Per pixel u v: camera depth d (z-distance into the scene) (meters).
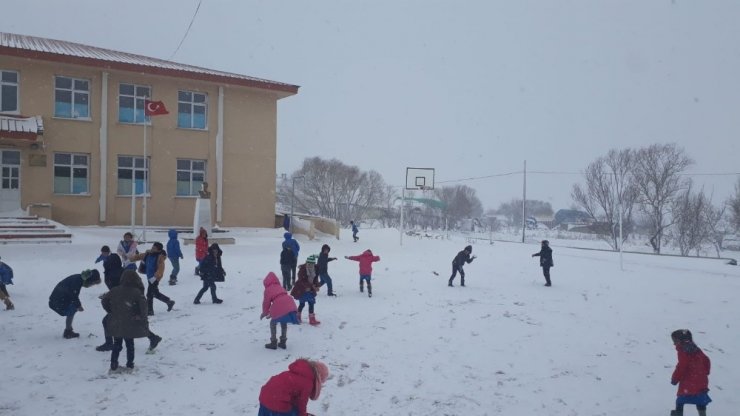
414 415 7.02
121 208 29.62
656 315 13.53
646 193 58.88
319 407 7.16
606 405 7.68
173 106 30.94
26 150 27.11
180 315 11.96
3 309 11.98
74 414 6.70
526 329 11.59
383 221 83.94
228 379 8.06
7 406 6.86
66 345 9.48
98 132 28.81
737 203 58.38
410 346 10.08
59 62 27.23
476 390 7.99
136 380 7.88
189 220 31.47
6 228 22.86
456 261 16.95
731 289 18.03
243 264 20.28
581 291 16.77
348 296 14.92
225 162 32.56
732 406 7.86
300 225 31.80
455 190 100.88
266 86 32.94
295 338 10.37
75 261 18.88
